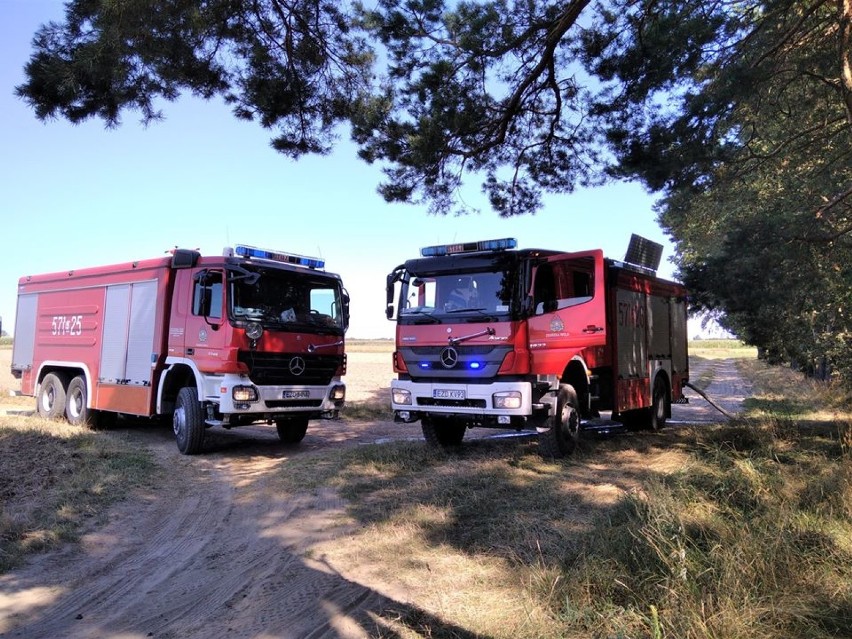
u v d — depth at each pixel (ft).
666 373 39.45
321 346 33.60
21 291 47.03
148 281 34.99
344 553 16.76
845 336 45.65
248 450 33.99
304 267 34.32
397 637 11.78
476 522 18.88
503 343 26.55
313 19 23.49
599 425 41.32
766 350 41.04
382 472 26.68
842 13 24.98
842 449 24.26
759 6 25.35
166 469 28.04
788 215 32.50
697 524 15.01
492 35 25.57
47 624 12.78
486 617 12.32
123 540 18.37
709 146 25.84
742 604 10.90
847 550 13.50
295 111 25.43
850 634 10.30
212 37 21.21
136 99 20.48
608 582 12.52
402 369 29.71
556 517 18.81
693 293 34.71
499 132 30.45
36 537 17.72
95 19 18.20
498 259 27.27
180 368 32.78
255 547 17.69
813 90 32.63
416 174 30.19
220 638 12.05
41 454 27.53
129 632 12.39
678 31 23.31
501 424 27.09
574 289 28.53
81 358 39.60
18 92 18.60
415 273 29.58
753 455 25.03
